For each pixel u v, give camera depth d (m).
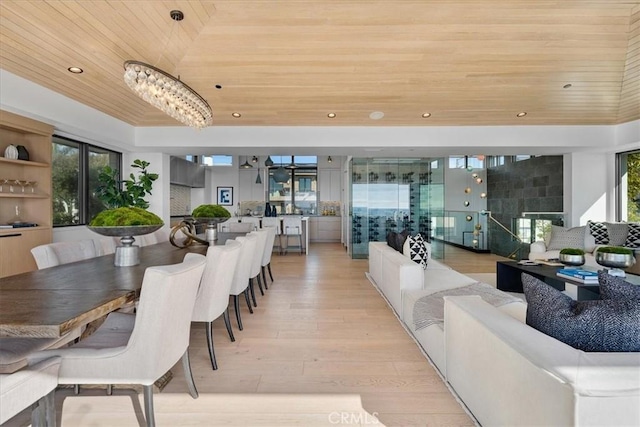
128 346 1.49
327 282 4.95
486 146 5.51
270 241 4.70
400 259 3.53
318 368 2.30
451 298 2.02
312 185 10.77
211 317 2.31
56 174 4.65
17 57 3.18
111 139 4.91
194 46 3.57
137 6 2.87
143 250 3.20
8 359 1.56
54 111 3.87
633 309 1.22
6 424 1.70
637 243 4.87
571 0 3.03
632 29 3.39
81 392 1.98
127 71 2.42
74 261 2.62
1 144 3.84
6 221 3.95
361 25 3.29
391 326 3.10
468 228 8.64
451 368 1.99
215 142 5.46
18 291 1.67
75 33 3.04
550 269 3.76
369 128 5.48
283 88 4.35
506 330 1.44
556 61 3.82
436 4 3.05
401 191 7.52
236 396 1.97
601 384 1.00
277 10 3.12
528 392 1.21
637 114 4.95
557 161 6.66
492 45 3.57
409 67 3.92
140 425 1.70
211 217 3.64
